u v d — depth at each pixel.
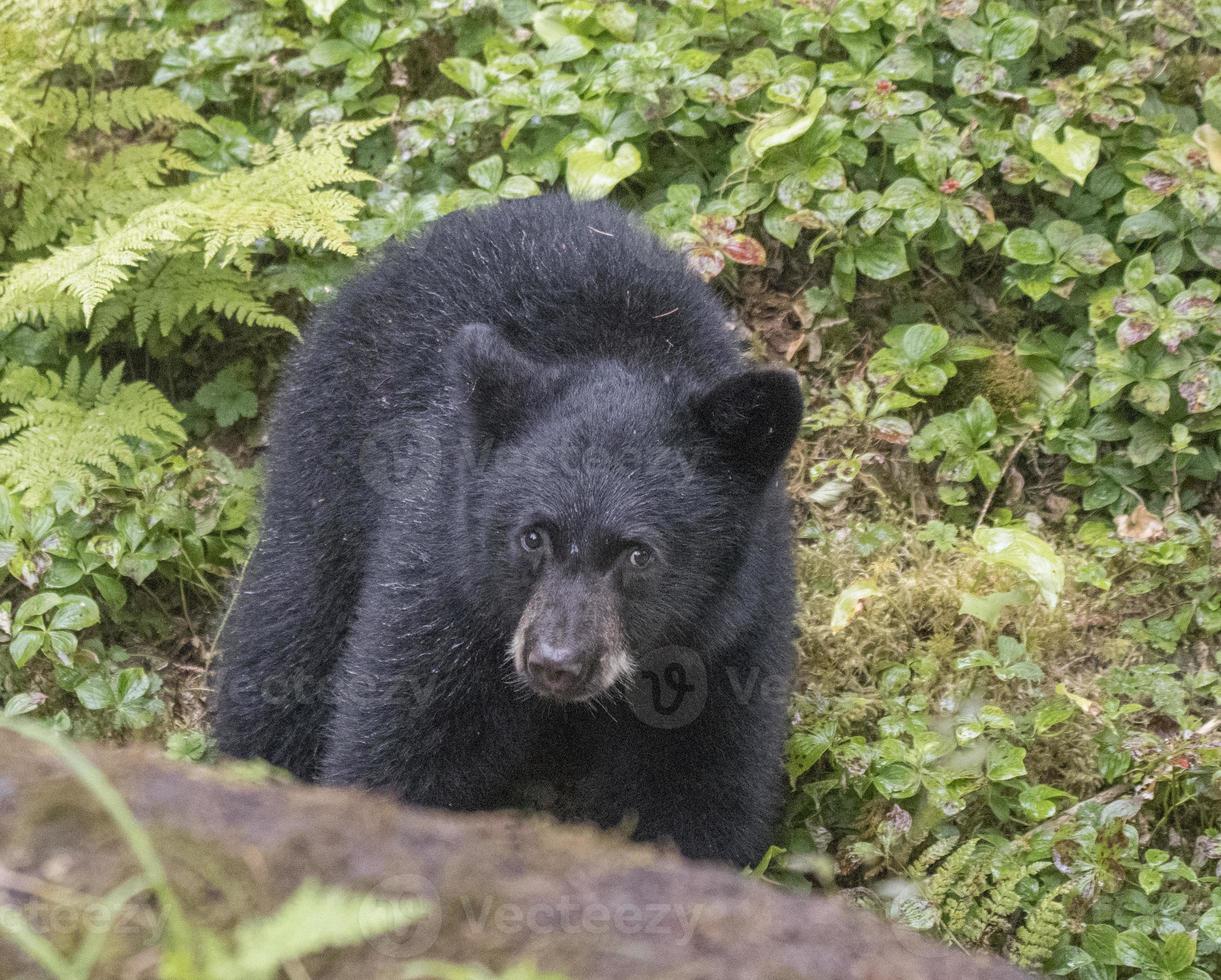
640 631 8.25
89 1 12.15
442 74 13.42
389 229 12.14
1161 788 9.61
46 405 11.36
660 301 9.11
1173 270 11.67
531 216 9.74
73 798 4.16
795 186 11.86
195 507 11.08
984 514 11.56
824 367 12.23
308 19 13.57
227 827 4.22
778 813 9.63
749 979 4.01
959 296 12.43
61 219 12.21
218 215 11.38
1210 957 8.95
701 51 12.34
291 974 3.82
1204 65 12.45
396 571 8.65
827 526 11.58
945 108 12.41
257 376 12.65
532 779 9.59
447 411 8.85
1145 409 11.26
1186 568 11.08
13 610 10.62
